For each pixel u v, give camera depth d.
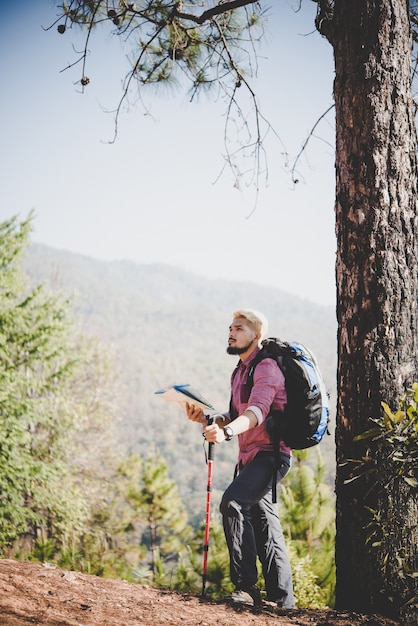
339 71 3.86
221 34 5.33
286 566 3.81
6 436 15.34
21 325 16.81
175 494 22.97
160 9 5.28
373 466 3.44
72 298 17.89
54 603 2.74
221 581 6.83
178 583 7.53
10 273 17.09
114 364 24.67
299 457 7.29
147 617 2.85
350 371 3.64
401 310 3.60
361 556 3.47
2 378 15.61
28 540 17.50
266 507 3.82
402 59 3.78
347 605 3.52
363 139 3.71
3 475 15.07
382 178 3.67
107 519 21.83
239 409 3.81
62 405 17.59
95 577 3.49
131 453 25.03
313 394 3.63
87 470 21.88
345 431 3.63
